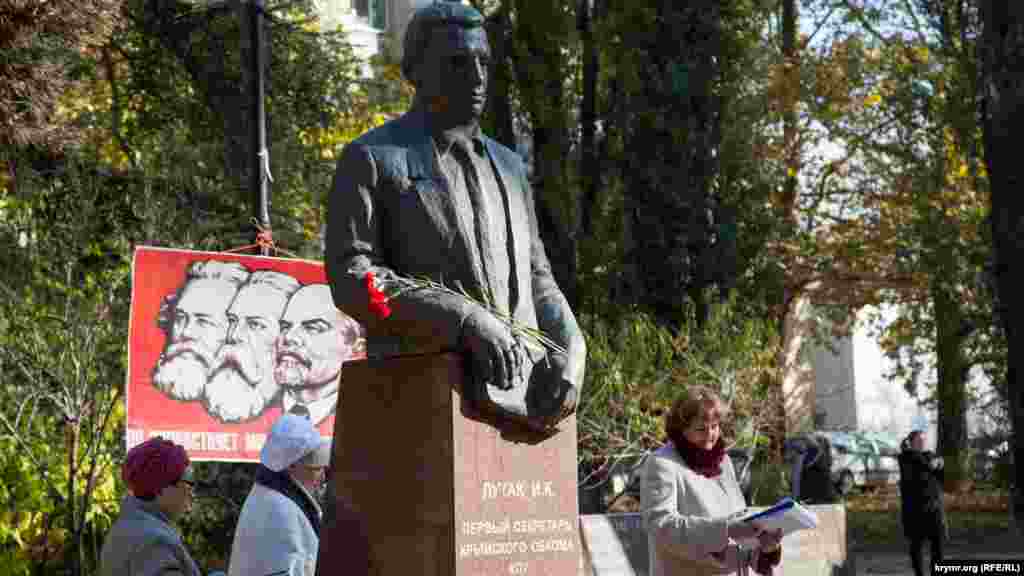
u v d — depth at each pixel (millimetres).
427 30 4543
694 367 12250
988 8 12969
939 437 26062
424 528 4160
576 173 15414
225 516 11727
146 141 13469
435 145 4508
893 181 25562
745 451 12500
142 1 14180
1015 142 12773
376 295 4176
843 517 7965
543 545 4312
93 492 10281
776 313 15516
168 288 7941
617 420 12164
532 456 4328
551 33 15344
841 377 38531
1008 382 13008
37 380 10266
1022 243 12766
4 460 9859
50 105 9648
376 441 4312
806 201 26594
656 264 13836
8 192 11898
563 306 4574
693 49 13945
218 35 14016
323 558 4410
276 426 4918
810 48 26250
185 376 7918
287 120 14484
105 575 4625
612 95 14812
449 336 4148
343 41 17234
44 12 9266
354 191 4406
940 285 23938
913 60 24953
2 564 9609
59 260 11141
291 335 8227
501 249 4496
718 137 14031
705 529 4820
